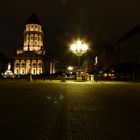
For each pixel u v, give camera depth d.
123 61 79.06
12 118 8.03
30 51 138.12
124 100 13.59
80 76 52.53
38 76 99.12
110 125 7.01
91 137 5.68
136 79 59.56
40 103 12.10
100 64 110.56
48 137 5.68
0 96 15.86
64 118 8.10
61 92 19.47
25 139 5.49
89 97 15.30
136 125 6.99
